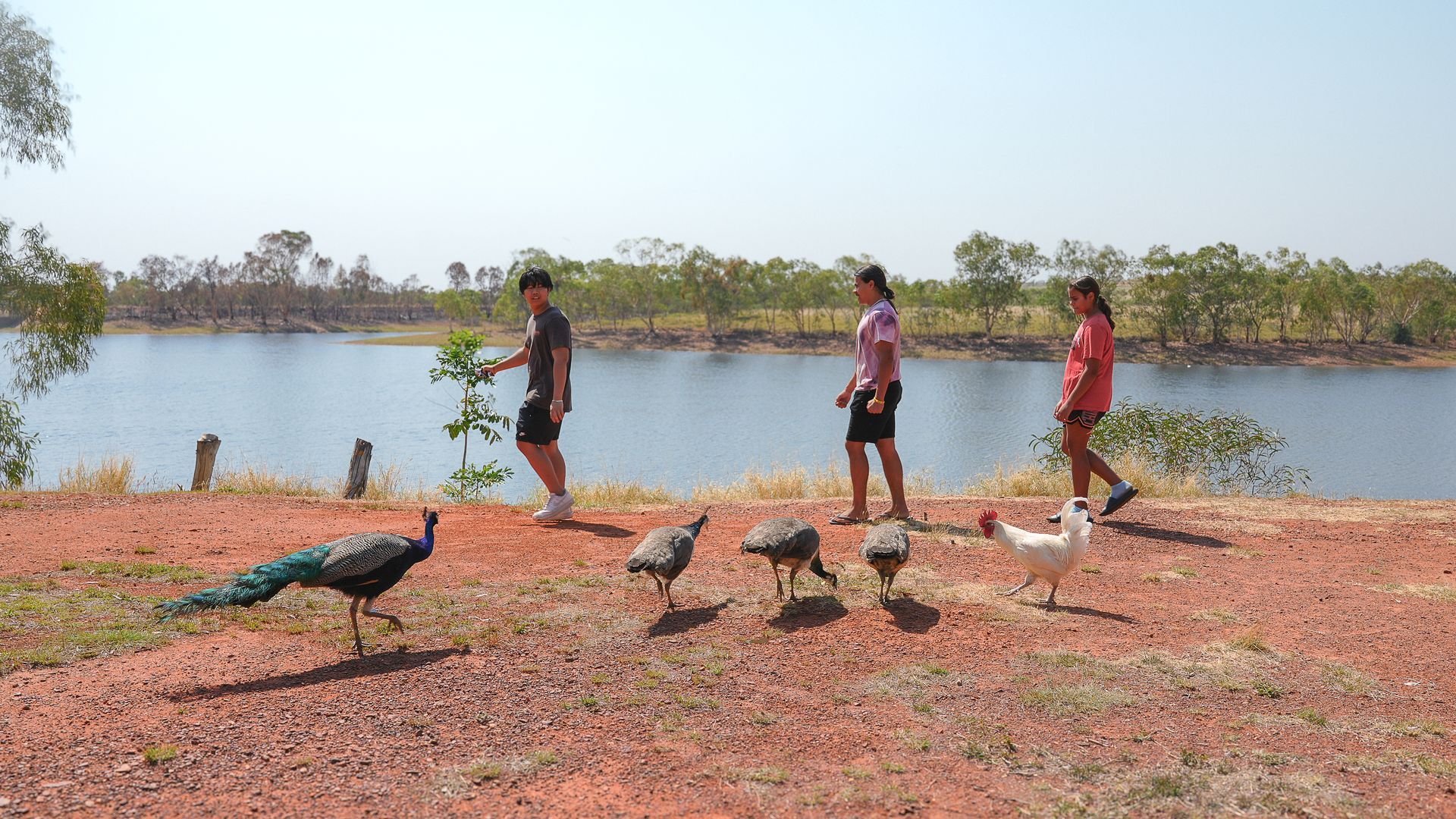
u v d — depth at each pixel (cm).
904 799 384
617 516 1016
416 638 577
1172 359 10294
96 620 580
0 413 2039
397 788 383
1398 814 376
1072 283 941
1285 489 1706
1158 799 387
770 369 9162
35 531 857
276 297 19900
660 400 6294
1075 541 652
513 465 3556
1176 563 800
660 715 468
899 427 4934
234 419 5012
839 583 718
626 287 14312
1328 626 627
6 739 410
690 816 367
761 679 520
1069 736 451
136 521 917
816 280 12888
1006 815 373
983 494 1276
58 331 2106
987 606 661
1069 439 959
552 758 413
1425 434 4688
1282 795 390
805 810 374
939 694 501
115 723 432
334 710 459
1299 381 7756
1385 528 940
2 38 2086
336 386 6981
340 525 926
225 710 454
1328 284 10962
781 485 1309
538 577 730
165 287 19050
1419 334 11950
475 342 1378
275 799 369
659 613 636
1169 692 510
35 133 2084
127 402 5819
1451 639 602
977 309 12575
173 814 354
